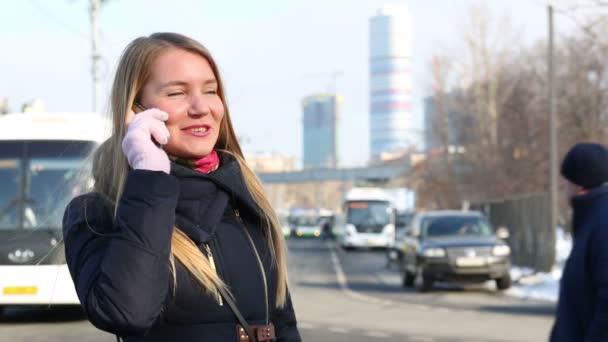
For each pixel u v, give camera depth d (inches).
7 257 561.9
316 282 1079.0
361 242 2183.8
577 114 1568.7
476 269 888.9
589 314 167.8
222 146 123.0
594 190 171.2
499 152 2062.0
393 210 2186.3
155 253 103.3
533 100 2071.9
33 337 514.0
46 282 557.0
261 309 111.7
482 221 960.9
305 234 3634.4
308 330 557.3
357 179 4441.4
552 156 1095.0
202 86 115.7
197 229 109.6
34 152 606.2
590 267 167.8
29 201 589.6
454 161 2341.3
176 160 115.4
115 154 112.3
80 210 111.3
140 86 114.7
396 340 506.9
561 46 1582.2
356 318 635.5
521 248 1230.9
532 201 1172.5
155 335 106.9
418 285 918.4
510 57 2156.7
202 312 107.1
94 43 1250.0
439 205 2472.9
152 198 105.3
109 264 102.5
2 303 560.7
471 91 2194.9
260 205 117.5
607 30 823.7
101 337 513.0
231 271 110.4
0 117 617.6
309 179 4613.7
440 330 557.6
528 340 508.1
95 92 1248.2
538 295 853.8
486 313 677.3
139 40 117.0
